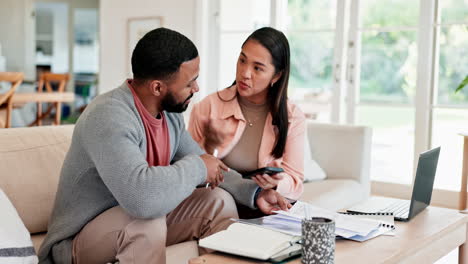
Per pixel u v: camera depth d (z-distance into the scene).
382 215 2.14
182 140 2.09
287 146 2.38
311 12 5.29
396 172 4.98
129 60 6.45
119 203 1.66
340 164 3.42
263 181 2.06
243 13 5.64
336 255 1.63
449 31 4.68
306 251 1.51
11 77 4.55
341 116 5.21
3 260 1.61
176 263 1.84
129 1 6.39
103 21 6.62
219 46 5.84
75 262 1.78
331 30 5.20
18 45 9.48
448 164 4.73
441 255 2.04
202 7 5.82
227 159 2.40
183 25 5.98
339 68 5.16
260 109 2.39
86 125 1.72
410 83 4.88
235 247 1.56
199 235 1.97
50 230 1.85
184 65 1.81
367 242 1.78
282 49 2.24
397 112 4.95
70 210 1.82
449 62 4.70
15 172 2.05
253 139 2.38
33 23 9.53
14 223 1.73
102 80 6.69
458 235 2.17
